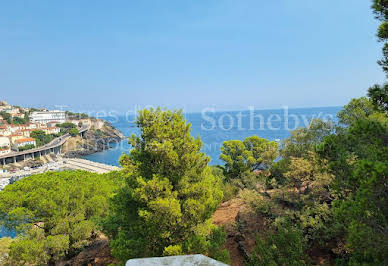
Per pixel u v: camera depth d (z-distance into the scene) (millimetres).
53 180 20141
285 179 17656
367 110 14805
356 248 6199
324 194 14102
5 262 16766
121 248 10766
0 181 73938
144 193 10438
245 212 16875
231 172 26594
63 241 15492
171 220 10164
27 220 16750
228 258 10609
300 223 12508
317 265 11844
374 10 6602
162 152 10766
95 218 17234
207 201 11133
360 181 5652
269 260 8570
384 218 5875
